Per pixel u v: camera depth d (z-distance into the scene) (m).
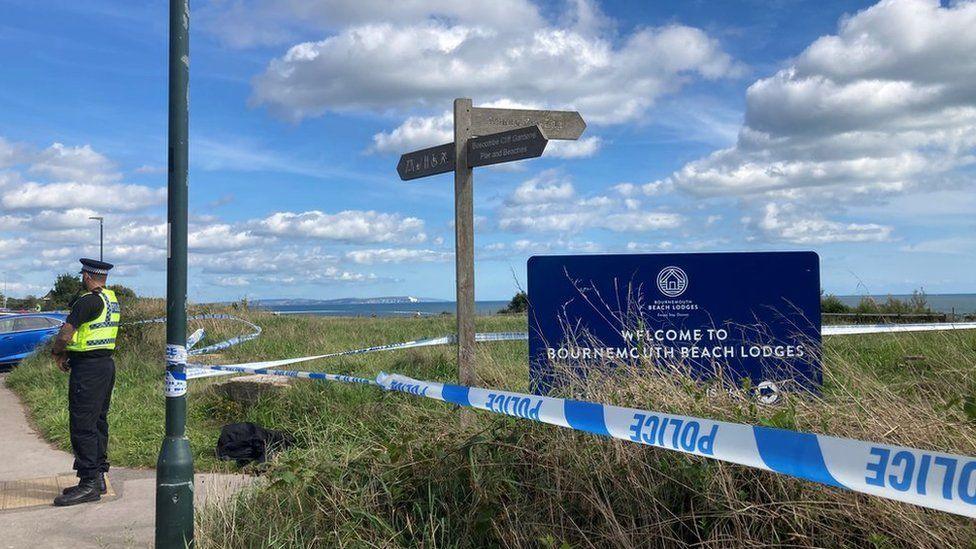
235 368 9.45
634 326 6.15
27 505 6.10
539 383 5.75
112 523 5.60
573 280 6.26
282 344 14.13
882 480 2.68
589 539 3.96
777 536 3.61
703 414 4.41
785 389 5.44
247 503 4.92
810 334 6.09
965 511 2.47
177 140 4.51
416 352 10.74
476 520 4.09
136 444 8.07
